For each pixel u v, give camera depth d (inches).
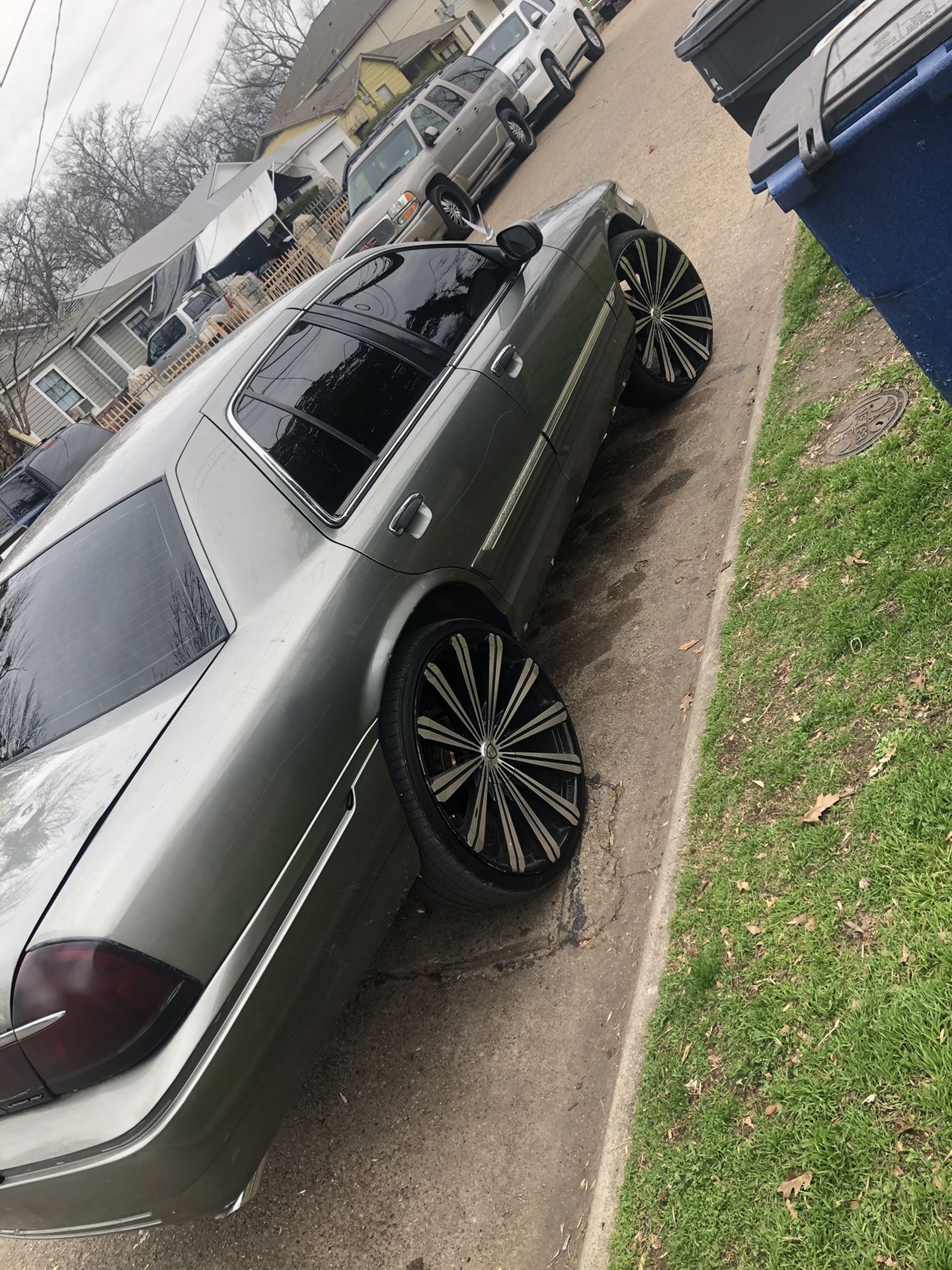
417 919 136.4
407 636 117.3
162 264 1102.4
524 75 615.8
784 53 156.3
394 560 119.6
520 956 121.1
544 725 131.3
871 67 79.8
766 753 109.9
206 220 1077.1
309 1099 122.0
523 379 156.6
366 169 550.9
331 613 109.4
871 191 85.0
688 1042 92.2
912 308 90.6
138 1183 83.1
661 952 103.2
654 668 144.6
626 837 124.3
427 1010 122.9
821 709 106.8
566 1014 110.5
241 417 123.1
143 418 136.5
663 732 133.3
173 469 116.2
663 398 205.8
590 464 169.5
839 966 84.3
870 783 94.9
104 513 118.6
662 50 576.7
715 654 132.0
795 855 96.4
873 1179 71.0
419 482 129.2
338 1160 113.4
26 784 98.7
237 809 91.8
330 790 100.2
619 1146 91.3
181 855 87.2
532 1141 101.1
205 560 107.9
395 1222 103.7
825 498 134.3
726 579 142.7
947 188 82.8
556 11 655.8
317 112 1701.5
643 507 183.5
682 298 209.5
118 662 105.3
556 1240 91.6
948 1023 73.3
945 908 79.7
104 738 98.1
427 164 516.4
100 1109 82.2
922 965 78.3
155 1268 118.0
